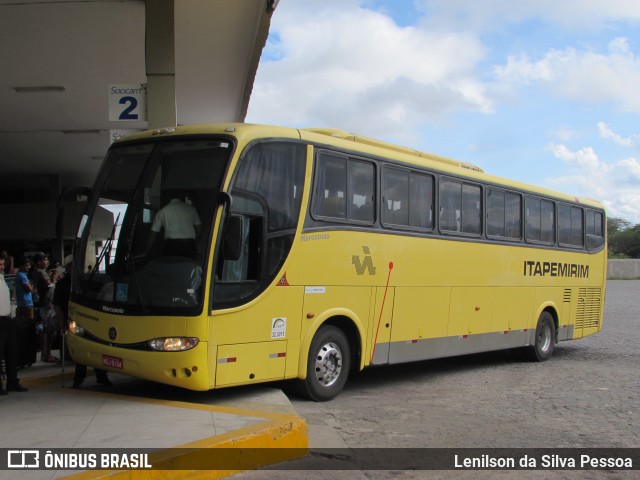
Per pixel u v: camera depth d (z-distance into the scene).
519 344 13.15
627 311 27.38
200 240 7.20
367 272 9.29
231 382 7.32
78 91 16.64
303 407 8.41
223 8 12.24
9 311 7.94
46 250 29.25
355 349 9.29
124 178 8.02
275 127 8.20
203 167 7.56
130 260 7.47
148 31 11.05
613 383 11.12
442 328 10.89
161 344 7.05
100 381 8.90
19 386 7.96
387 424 7.77
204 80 16.53
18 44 13.49
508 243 12.75
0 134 20.83
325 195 8.71
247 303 7.48
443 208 11.02
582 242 15.67
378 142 10.16
